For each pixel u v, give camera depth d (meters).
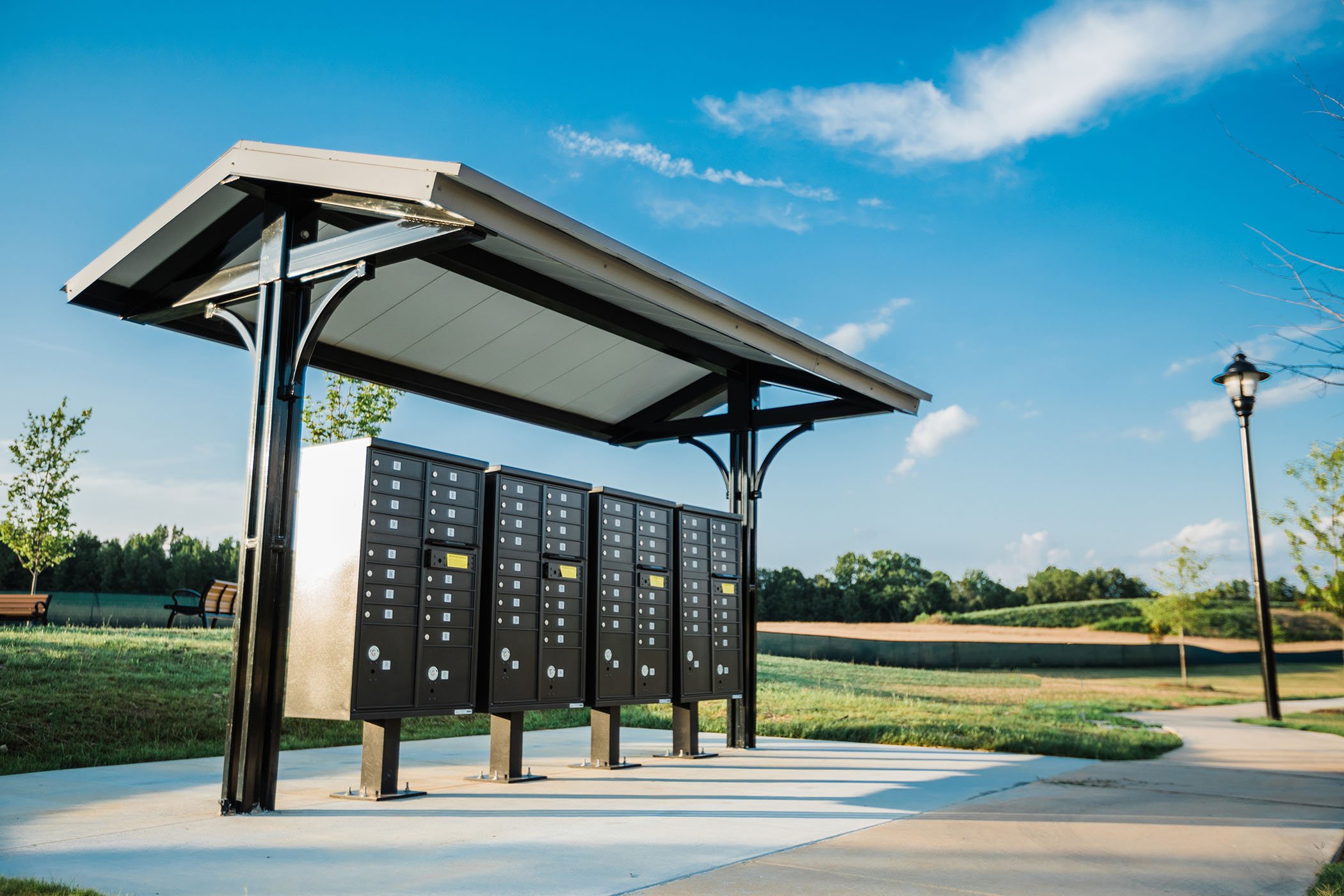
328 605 6.77
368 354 9.68
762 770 8.84
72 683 10.27
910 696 16.77
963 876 4.79
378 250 6.12
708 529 10.24
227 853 5.04
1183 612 19.19
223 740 9.88
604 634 8.73
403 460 7.05
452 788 7.48
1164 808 6.86
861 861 5.07
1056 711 14.59
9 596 13.52
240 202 6.99
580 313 8.68
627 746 10.99
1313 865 5.15
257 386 6.60
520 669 7.84
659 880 4.59
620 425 12.37
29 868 4.64
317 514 6.98
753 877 4.69
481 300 8.89
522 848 5.28
